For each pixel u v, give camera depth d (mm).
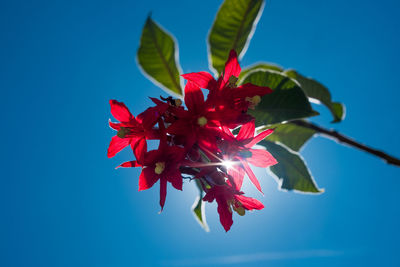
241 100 369
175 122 362
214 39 431
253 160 376
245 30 429
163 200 365
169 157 364
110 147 376
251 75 413
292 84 406
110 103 366
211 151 363
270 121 406
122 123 371
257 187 370
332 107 478
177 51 431
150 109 358
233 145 370
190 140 360
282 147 447
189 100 363
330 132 473
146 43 431
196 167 374
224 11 426
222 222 376
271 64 479
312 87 481
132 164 372
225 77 369
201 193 440
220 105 363
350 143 468
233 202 379
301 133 477
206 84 362
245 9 424
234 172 376
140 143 367
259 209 378
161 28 429
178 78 432
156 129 369
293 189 454
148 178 369
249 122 370
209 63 434
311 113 400
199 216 440
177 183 364
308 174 448
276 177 456
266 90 368
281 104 406
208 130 365
